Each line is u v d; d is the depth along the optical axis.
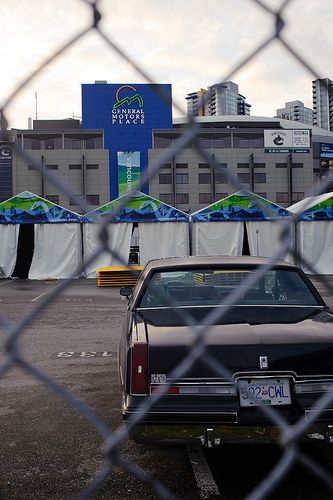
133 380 2.61
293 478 2.75
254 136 59.19
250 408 2.53
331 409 2.50
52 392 4.37
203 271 3.62
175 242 16.44
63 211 16.81
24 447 3.21
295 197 59.28
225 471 2.86
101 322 8.24
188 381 2.57
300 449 3.11
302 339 2.68
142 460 3.02
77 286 14.48
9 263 16.95
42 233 16.86
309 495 2.58
